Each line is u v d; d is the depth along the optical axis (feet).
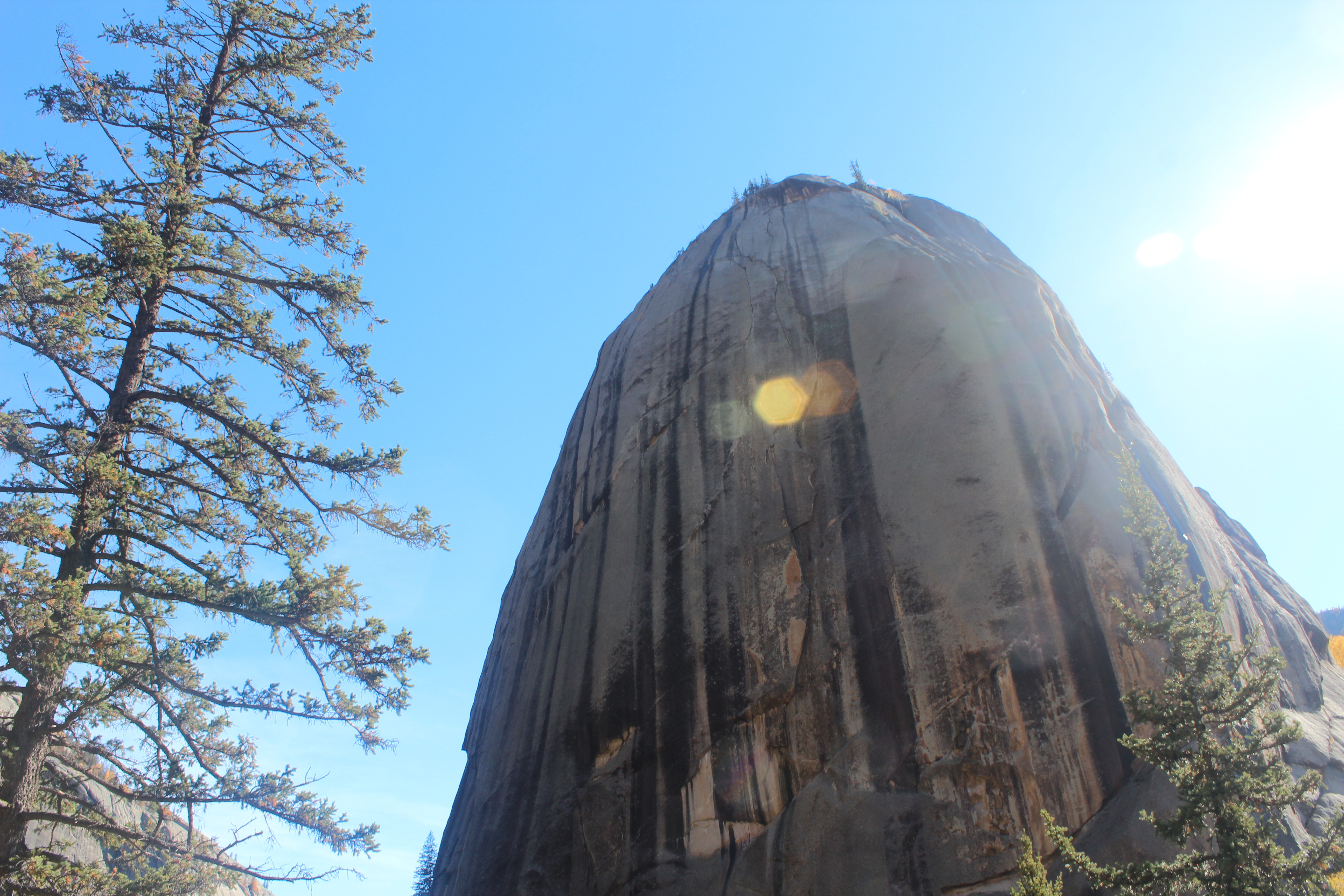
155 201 50.55
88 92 50.88
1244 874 27.12
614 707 47.91
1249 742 30.25
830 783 39.81
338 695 44.29
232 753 47.52
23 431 42.34
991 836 35.99
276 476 50.90
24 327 42.11
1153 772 34.81
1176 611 32.24
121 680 41.68
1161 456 50.96
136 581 43.62
